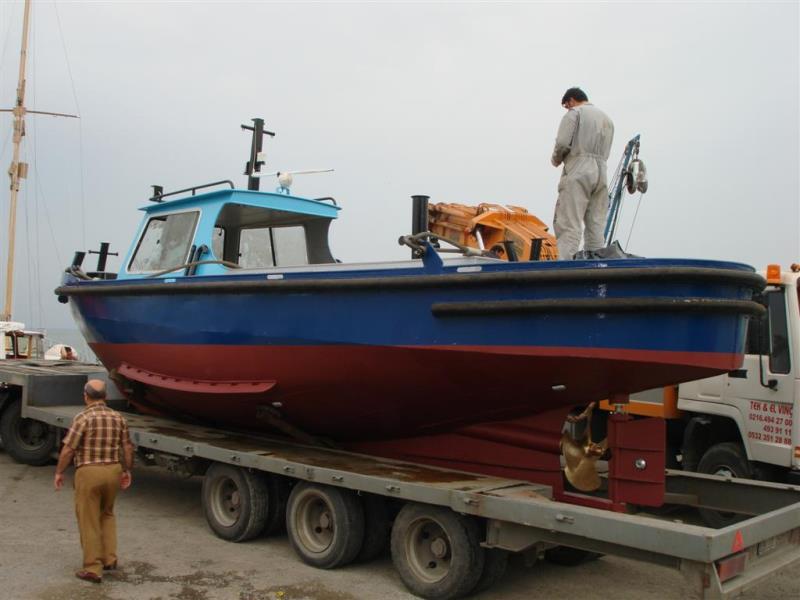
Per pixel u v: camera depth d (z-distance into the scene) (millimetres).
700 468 7008
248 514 5680
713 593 3678
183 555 5414
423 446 5875
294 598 4598
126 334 6969
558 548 5383
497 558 4711
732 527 3881
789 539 4566
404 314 5004
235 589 4719
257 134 8109
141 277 6996
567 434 5344
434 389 5211
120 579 4836
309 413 6035
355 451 6340
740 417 6711
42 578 4785
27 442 8641
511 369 4754
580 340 4426
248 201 6676
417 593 4703
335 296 5328
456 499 4500
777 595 5023
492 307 4605
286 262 7562
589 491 5508
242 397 6199
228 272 6195
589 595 4895
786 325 6418
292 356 5625
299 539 5367
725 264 4273
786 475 6477
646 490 4895
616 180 8023
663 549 3771
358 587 4844
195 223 6785
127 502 7043
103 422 4852
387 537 5348
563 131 5441
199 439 6398
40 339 13633
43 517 6289
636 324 4301
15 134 20922
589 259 4465
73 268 7891
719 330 4340
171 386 6668
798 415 6273
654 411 7637
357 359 5301
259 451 5855
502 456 5461
